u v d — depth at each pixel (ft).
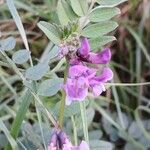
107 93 0.82
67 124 0.60
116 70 0.92
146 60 0.93
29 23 0.84
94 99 0.81
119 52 0.93
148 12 0.93
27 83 0.47
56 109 0.49
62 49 0.40
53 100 0.57
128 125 0.77
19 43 0.85
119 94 0.88
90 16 0.47
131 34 0.92
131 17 0.94
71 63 0.40
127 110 0.86
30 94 0.50
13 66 0.49
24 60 0.50
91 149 0.54
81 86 0.39
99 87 0.40
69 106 0.49
